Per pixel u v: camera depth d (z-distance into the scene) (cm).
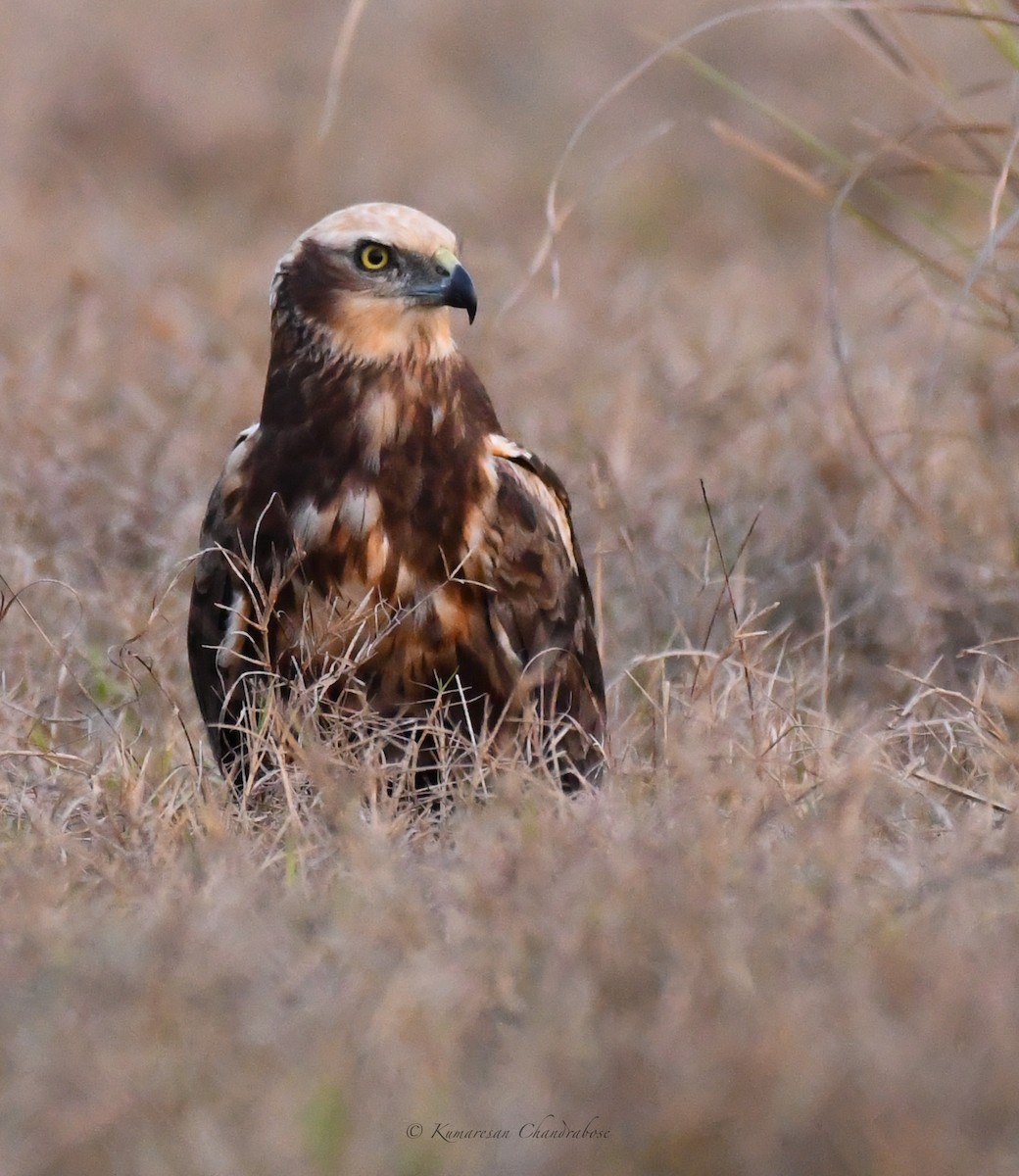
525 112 3194
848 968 723
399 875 840
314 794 968
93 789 976
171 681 1239
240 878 851
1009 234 1348
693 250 2541
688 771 915
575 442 1527
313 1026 700
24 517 1402
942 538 1259
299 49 3297
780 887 792
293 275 1069
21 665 1211
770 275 2225
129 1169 634
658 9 3450
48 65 3048
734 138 1304
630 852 822
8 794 1010
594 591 1334
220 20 3328
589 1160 629
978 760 1014
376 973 738
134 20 3206
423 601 1043
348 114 3089
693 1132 628
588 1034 689
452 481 1048
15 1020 711
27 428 1491
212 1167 623
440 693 1020
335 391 1052
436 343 1061
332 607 1044
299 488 1054
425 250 1050
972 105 2617
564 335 1780
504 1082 662
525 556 1069
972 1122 630
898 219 2569
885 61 1274
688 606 1308
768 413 1541
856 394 1538
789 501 1431
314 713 988
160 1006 714
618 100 3197
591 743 1053
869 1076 644
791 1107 632
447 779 974
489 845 842
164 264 2106
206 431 1536
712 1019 689
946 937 748
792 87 3105
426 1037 692
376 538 1041
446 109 3125
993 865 843
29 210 2430
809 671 1205
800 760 1000
